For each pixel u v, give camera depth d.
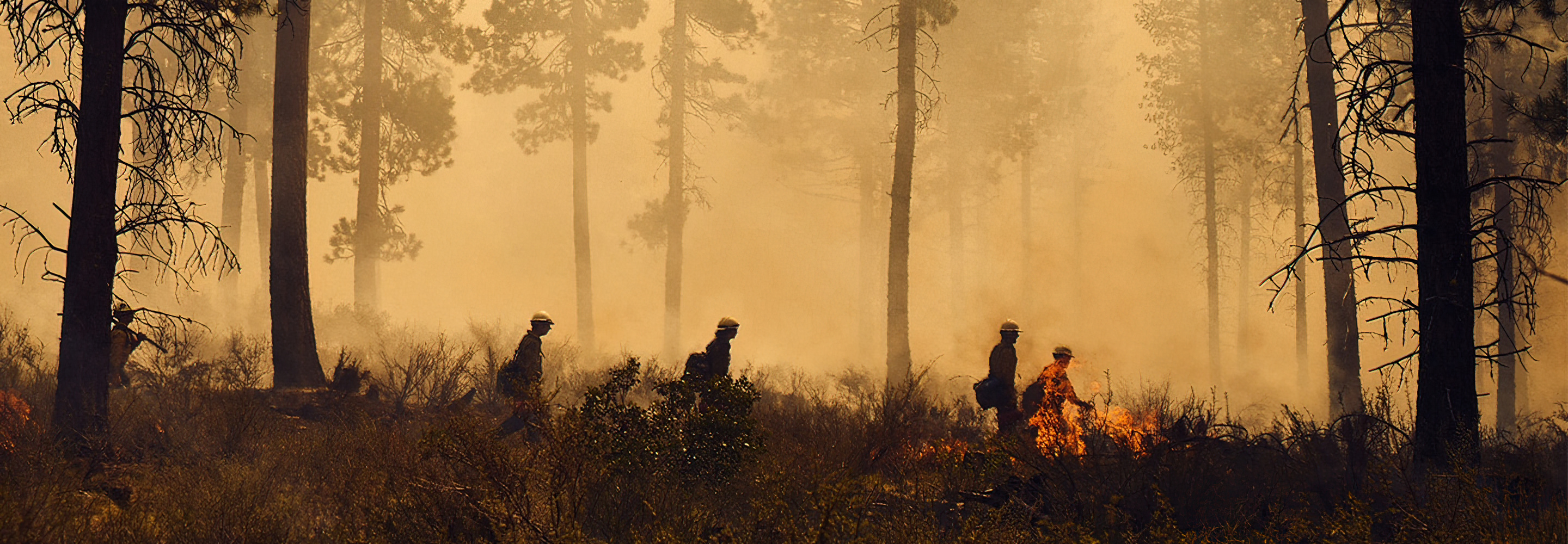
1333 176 15.07
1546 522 5.55
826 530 5.09
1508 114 12.16
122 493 6.40
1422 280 8.09
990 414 13.14
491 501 5.26
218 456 7.32
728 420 6.33
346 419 9.12
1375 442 7.41
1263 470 6.97
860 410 9.47
